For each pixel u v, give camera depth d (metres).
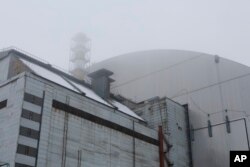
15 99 38.66
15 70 46.56
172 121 56.03
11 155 35.47
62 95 42.78
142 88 66.38
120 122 49.22
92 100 47.00
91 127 44.72
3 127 38.22
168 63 64.88
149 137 52.72
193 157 56.06
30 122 37.62
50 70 53.41
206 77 59.31
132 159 48.47
